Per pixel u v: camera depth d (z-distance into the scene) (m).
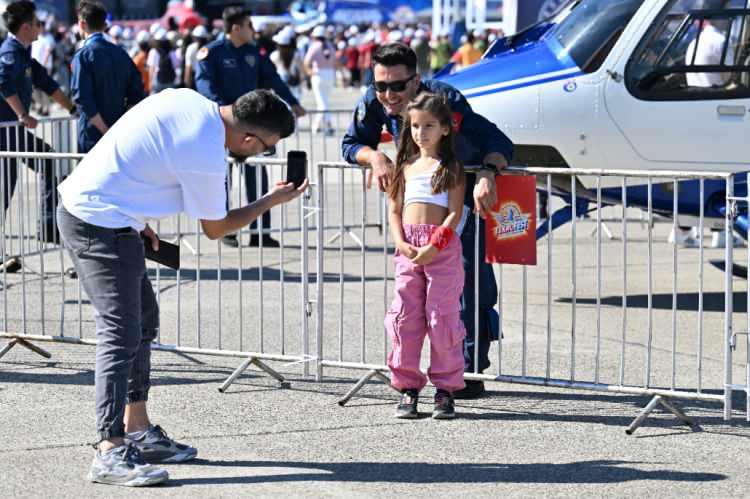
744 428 5.81
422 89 5.95
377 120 6.18
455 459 5.32
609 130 8.45
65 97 10.85
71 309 8.70
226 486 4.95
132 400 5.25
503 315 8.56
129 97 9.76
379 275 10.01
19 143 10.41
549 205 6.04
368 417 5.98
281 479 5.04
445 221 5.65
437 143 5.70
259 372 6.91
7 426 5.79
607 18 8.55
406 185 5.75
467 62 25.05
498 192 6.01
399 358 5.90
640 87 8.39
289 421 5.90
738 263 10.29
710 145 8.38
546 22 9.34
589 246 11.52
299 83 33.53
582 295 9.32
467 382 6.32
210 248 11.38
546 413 6.08
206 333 7.91
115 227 4.87
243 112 4.86
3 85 10.01
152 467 4.97
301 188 5.26
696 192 8.55
